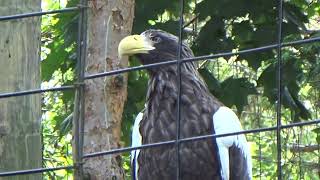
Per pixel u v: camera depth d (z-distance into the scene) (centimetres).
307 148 1648
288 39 1455
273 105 1593
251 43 1510
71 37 1451
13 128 928
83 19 676
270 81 1468
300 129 1625
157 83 1094
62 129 1478
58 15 1482
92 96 1138
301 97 1603
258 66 1495
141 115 1123
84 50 677
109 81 1142
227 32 1528
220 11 1488
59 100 1667
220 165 1064
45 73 1502
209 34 1513
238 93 1512
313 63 1395
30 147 936
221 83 1520
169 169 1068
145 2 1471
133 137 1109
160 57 1097
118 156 1148
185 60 692
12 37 931
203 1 1488
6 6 932
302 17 1493
